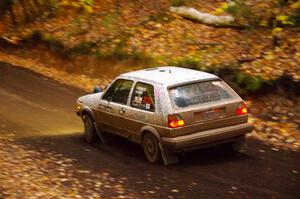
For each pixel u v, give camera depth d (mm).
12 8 38812
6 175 14586
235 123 15375
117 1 34375
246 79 21891
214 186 13477
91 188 13852
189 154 16328
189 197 12828
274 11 26531
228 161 15477
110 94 17484
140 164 15789
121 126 16875
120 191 13539
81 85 28391
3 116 23266
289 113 19734
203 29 28203
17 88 28297
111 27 31797
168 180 14172
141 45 28938
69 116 22828
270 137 18219
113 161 16328
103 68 29531
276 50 23531
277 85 21016
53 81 29484
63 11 36312
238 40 25766
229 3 28266
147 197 13008
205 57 25000
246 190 13055
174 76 15750
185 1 31250
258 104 20906
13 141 19188
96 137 18719
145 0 33031
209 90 15328
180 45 27500
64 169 15641
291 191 12883
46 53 33406
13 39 36344
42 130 20797
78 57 31156
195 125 14695
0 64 33531
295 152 16391
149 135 15562
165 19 30391
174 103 14734
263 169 14656
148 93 15617
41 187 13812
